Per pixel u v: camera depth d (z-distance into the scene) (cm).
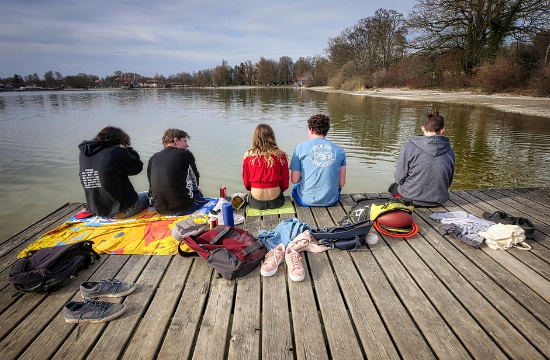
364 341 200
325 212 382
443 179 380
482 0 2388
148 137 1145
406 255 294
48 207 564
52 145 1045
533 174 682
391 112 1786
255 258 270
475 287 249
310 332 207
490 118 1420
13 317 222
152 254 296
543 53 2278
